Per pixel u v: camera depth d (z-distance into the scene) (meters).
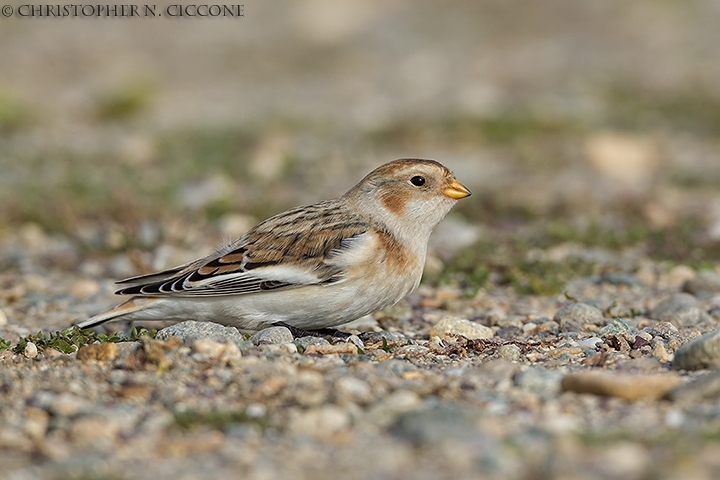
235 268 9.05
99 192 17.66
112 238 14.51
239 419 6.65
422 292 11.85
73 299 11.84
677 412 6.68
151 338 8.34
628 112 25.42
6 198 17.12
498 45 34.16
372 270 9.13
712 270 12.65
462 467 5.85
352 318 9.31
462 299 11.59
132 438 6.44
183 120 26.25
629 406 6.88
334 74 31.88
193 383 7.44
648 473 5.62
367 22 36.62
